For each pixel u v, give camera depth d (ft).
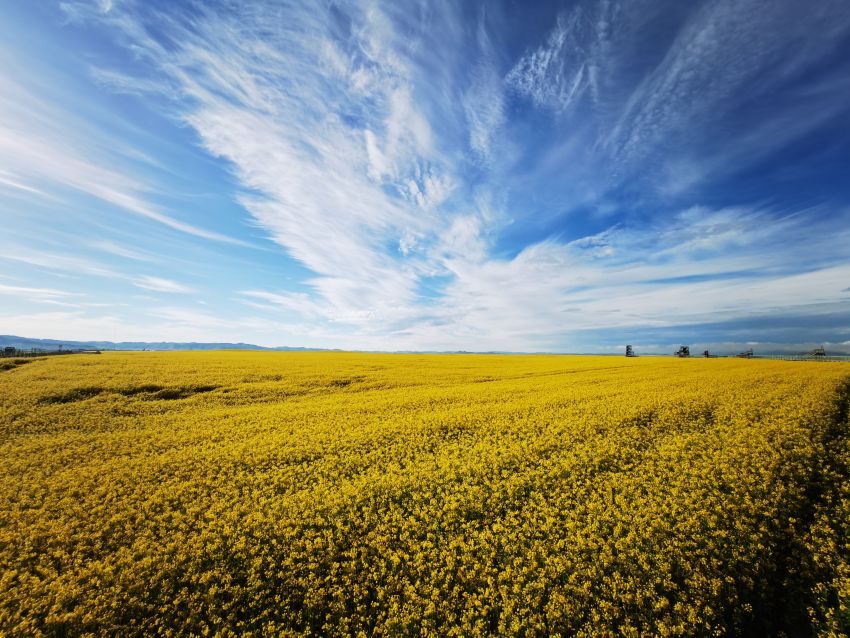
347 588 29.68
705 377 117.60
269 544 34.42
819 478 42.65
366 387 115.14
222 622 27.12
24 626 26.21
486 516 37.88
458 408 79.00
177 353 212.23
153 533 36.45
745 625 25.81
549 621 25.82
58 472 49.57
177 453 55.72
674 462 46.68
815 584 28.22
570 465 47.24
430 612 26.96
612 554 30.83
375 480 45.65
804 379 106.11
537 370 159.84
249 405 90.58
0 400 85.92
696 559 29.81
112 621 26.91
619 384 108.06
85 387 97.66
